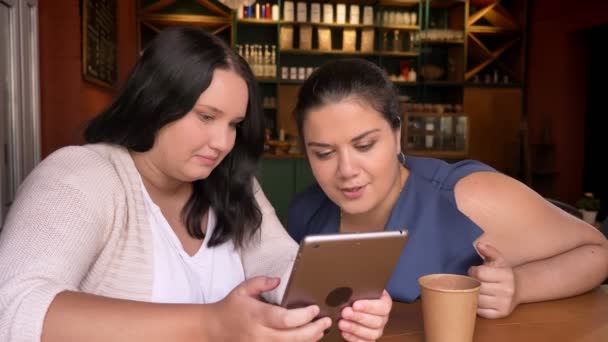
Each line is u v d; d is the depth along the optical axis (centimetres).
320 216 144
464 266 124
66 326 78
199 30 103
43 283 83
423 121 559
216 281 118
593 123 631
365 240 76
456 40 671
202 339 79
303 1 658
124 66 545
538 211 125
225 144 103
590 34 630
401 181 135
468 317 88
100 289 104
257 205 125
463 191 127
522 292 113
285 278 113
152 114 101
